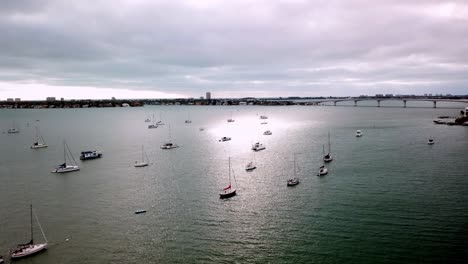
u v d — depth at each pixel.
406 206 87.25
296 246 69.56
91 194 103.56
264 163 140.12
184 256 67.31
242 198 96.25
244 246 70.25
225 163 141.50
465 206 86.44
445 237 71.19
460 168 122.88
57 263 65.81
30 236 76.44
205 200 95.38
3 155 172.50
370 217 81.31
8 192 107.50
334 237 72.50
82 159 157.00
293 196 96.94
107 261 66.25
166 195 100.50
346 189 101.81
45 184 115.81
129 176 123.62
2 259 67.06
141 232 77.06
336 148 172.00
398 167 126.62
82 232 77.75
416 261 63.47
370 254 66.00
